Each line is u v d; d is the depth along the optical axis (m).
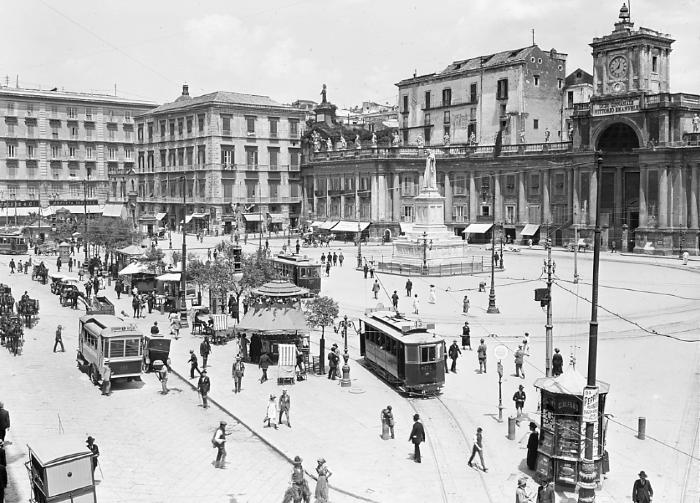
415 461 25.58
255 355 40.88
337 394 33.97
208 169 125.69
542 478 23.83
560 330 47.25
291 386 35.44
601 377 35.66
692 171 86.75
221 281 49.06
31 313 51.69
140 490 23.28
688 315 51.44
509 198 108.44
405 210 117.44
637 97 89.06
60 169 150.88
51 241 114.44
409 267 75.44
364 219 119.06
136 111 159.62
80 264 85.19
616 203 95.62
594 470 22.88
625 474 24.30
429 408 31.83
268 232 121.38
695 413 30.36
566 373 24.59
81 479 20.47
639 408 31.03
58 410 31.61
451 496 22.80
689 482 23.56
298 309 40.31
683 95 87.12
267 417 29.22
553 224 102.50
